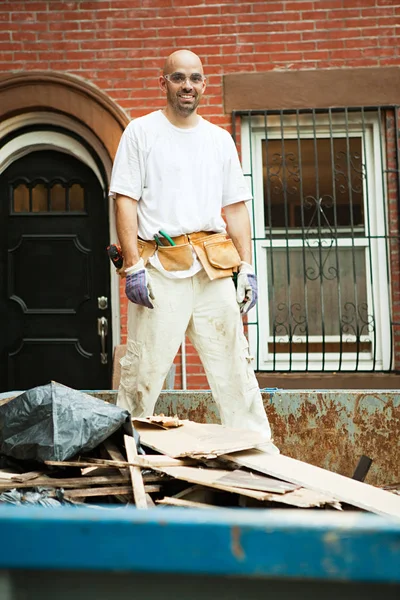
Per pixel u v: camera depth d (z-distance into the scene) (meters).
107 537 1.06
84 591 1.10
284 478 2.29
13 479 2.29
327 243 6.03
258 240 6.05
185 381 5.81
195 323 3.41
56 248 6.30
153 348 3.35
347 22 5.96
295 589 1.09
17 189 6.33
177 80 3.31
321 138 6.09
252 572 1.04
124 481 2.33
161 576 1.10
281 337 6.04
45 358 6.28
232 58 5.98
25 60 5.99
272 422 3.61
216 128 3.51
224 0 5.99
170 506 2.19
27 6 6.00
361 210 6.04
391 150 5.98
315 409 3.60
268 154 6.03
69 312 6.28
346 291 6.04
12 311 6.30
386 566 1.01
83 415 2.44
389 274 5.92
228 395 3.41
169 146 3.35
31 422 2.44
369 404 3.58
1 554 1.07
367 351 6.01
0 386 6.27
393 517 2.09
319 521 1.04
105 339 6.24
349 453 3.57
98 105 5.97
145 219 3.38
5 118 6.03
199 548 1.05
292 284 6.05
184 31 5.99
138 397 3.40
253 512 1.09
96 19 6.00
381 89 5.95
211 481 2.20
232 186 3.54
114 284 6.13
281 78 5.95
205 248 3.35
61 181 6.30
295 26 5.97
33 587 1.10
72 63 5.99
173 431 2.73
